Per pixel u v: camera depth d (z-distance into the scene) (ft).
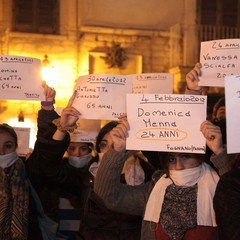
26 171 11.32
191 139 8.95
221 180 7.93
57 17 34.73
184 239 8.87
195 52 34.94
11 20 34.14
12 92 11.18
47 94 11.16
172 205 9.00
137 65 35.35
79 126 14.12
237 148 8.32
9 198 10.85
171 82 13.70
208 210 8.84
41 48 34.09
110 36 35.09
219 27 35.55
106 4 35.09
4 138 11.14
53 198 13.41
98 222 11.30
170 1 35.78
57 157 10.91
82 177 12.71
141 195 9.79
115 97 10.91
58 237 12.86
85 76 11.03
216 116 14.66
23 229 10.70
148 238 9.14
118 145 9.27
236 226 7.55
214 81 10.65
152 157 11.84
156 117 9.07
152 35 35.47
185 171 9.14
